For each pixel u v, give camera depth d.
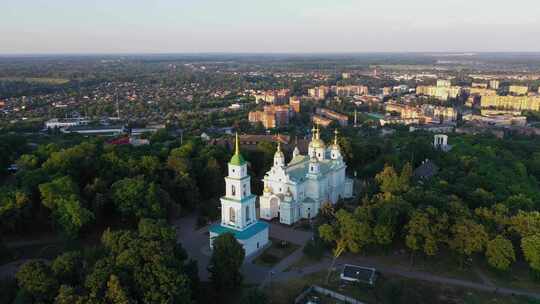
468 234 104.81
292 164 147.88
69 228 115.44
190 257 114.75
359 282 101.25
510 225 114.69
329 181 152.50
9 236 124.69
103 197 127.38
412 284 102.19
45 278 79.06
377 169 184.62
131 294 78.88
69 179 128.50
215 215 141.62
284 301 96.00
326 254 117.00
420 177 169.00
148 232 97.00
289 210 135.12
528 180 167.75
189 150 178.38
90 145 164.00
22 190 123.81
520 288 100.69
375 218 115.56
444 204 120.00
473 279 104.44
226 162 177.50
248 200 116.81
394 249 119.12
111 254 86.12
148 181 143.38
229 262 95.69
